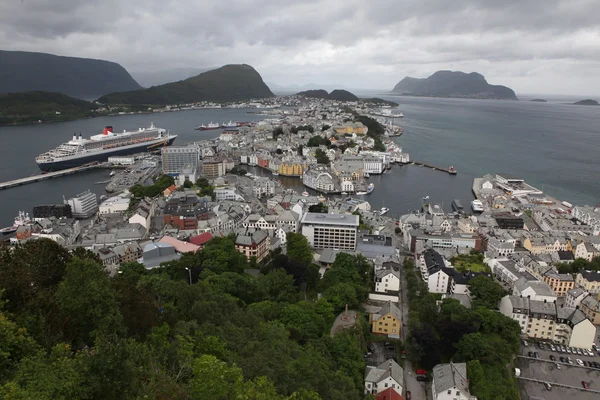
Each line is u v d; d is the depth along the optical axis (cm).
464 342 18725
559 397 17650
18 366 8175
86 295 10838
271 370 12569
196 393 9144
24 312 10331
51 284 13575
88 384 8238
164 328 12850
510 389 17250
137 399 8056
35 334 9900
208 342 12812
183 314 15712
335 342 17938
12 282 11138
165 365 10831
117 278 14175
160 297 16788
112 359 8625
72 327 10650
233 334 14762
